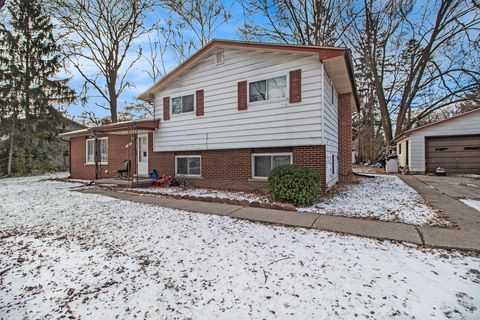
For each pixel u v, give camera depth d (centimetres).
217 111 883
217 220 495
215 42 841
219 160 898
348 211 549
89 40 1852
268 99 777
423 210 540
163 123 1045
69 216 553
